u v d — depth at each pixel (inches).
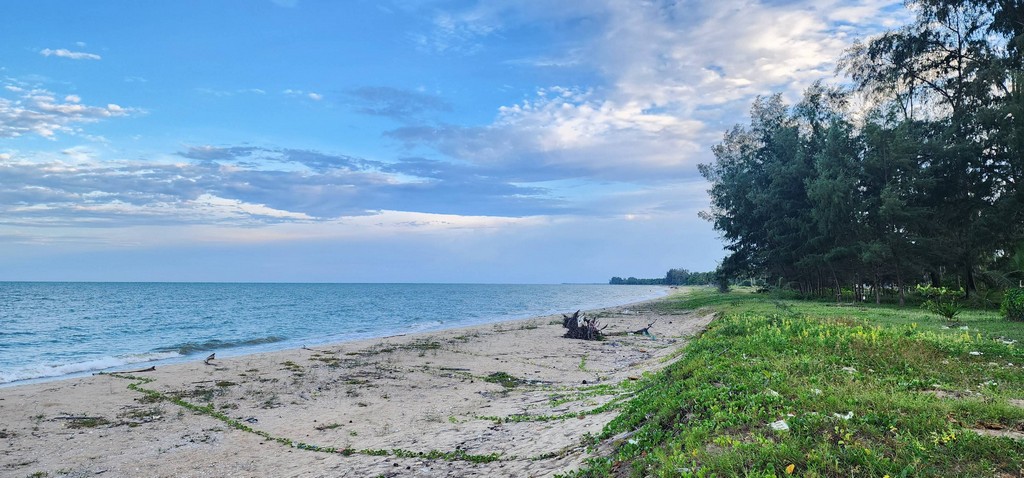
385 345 1127.6
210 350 1179.3
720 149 2496.3
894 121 1601.9
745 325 730.2
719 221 2407.7
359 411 548.1
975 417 268.2
